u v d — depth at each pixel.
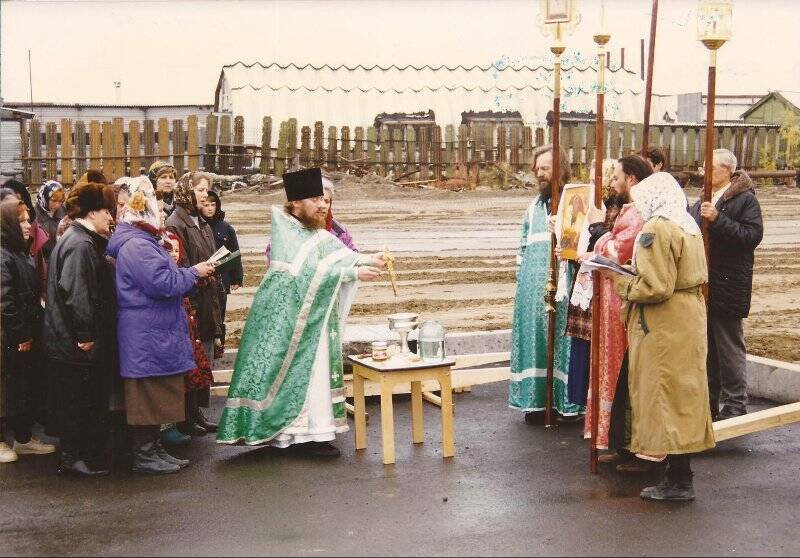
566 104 22.38
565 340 7.14
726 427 6.29
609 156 22.17
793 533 4.99
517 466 6.23
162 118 20.83
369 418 7.59
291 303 6.42
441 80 22.39
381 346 6.54
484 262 15.46
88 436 6.14
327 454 6.47
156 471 6.16
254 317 6.50
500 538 4.93
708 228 6.77
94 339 5.97
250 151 21.48
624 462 6.23
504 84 22.53
